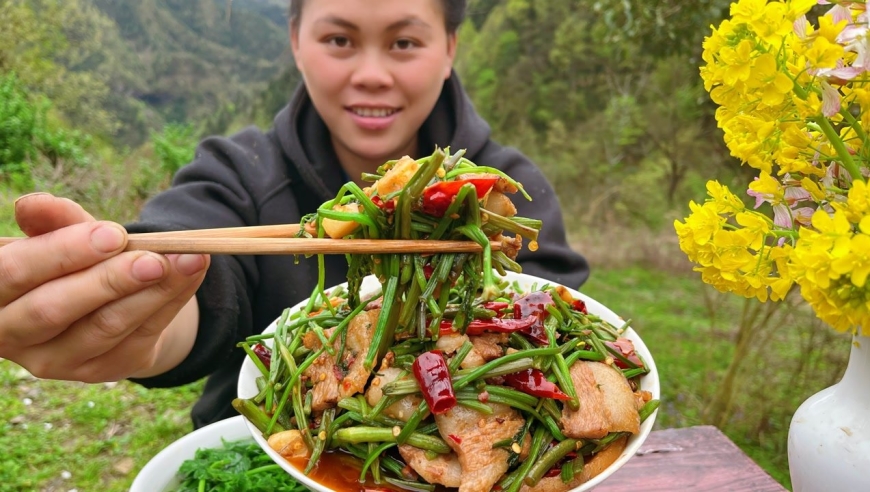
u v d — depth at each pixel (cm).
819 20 100
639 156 1130
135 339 137
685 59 659
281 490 163
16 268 112
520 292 166
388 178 123
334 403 133
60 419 430
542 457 124
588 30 1240
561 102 1308
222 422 181
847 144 111
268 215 258
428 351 130
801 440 126
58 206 121
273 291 257
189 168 263
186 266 118
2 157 984
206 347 196
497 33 1430
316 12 231
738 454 188
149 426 428
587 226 1073
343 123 249
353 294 143
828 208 109
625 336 153
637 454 188
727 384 461
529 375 130
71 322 118
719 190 115
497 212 129
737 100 108
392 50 237
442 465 123
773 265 111
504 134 1362
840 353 482
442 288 127
